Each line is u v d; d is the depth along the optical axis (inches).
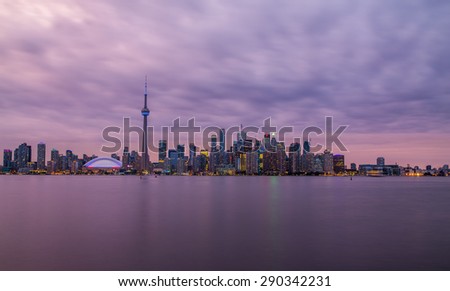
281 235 1584.6
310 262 1146.7
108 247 1334.9
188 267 1093.8
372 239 1499.8
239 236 1553.9
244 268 1087.6
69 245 1369.3
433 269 1077.8
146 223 1923.0
